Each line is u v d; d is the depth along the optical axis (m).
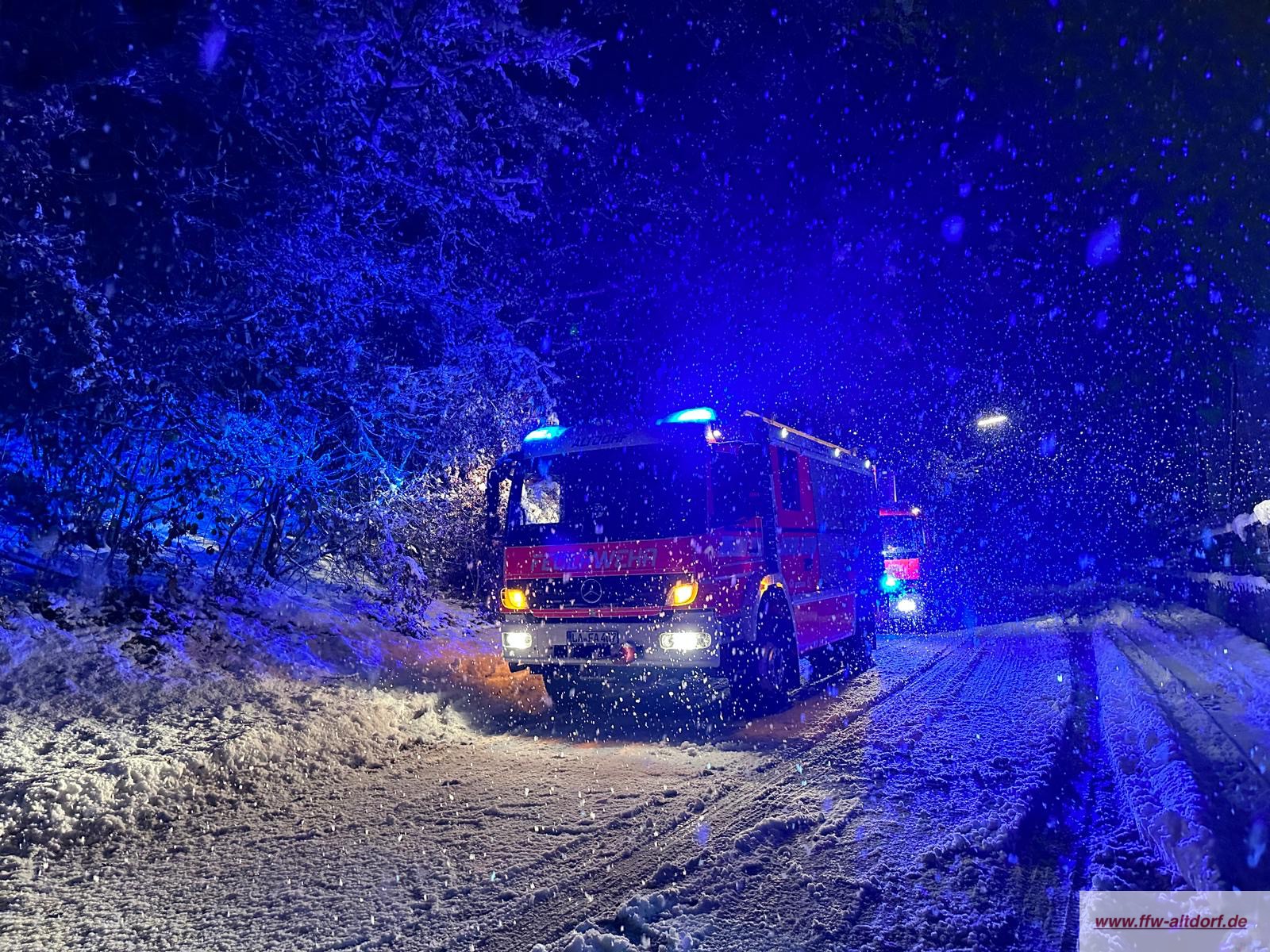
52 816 5.12
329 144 9.68
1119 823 5.30
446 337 10.21
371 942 3.80
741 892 4.26
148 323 8.59
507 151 12.19
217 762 6.22
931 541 18.30
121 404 8.66
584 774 6.60
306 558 11.48
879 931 3.82
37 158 8.05
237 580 10.08
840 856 4.69
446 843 5.07
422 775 6.64
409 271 9.79
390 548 12.49
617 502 8.67
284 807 5.86
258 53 8.88
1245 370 13.07
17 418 8.44
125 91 8.89
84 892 4.42
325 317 9.32
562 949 3.64
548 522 8.91
